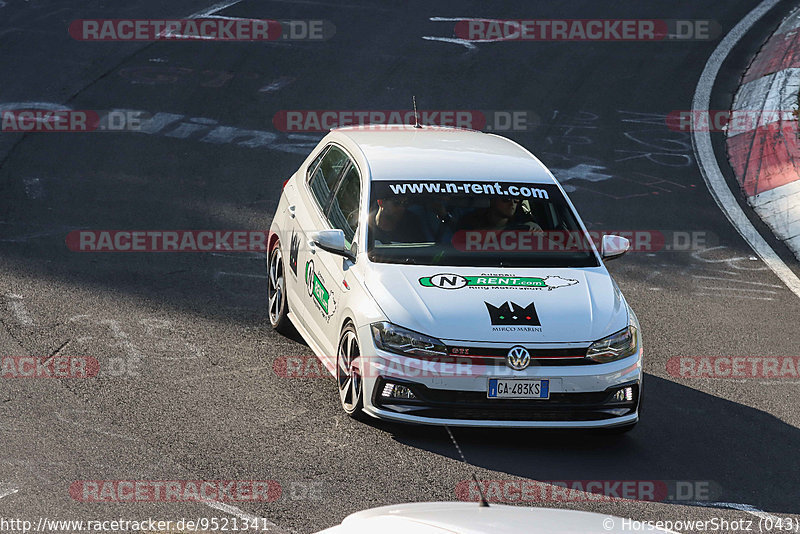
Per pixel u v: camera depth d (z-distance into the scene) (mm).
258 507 20750
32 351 28469
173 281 35562
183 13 77688
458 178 28703
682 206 47438
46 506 20172
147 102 58656
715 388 29469
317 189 31328
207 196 45406
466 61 68562
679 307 36281
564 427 24297
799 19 79000
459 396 23844
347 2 81875
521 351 23781
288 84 62656
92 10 77438
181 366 28203
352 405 25406
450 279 25609
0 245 38000
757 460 24875
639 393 24969
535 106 61062
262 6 80188
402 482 22375
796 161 51406
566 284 25984
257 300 34469
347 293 25984
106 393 25953
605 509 21672
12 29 71562
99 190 45375
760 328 34656
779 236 44719
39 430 23531
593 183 49531
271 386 27328
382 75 65000
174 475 21891
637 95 63938
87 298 33188
